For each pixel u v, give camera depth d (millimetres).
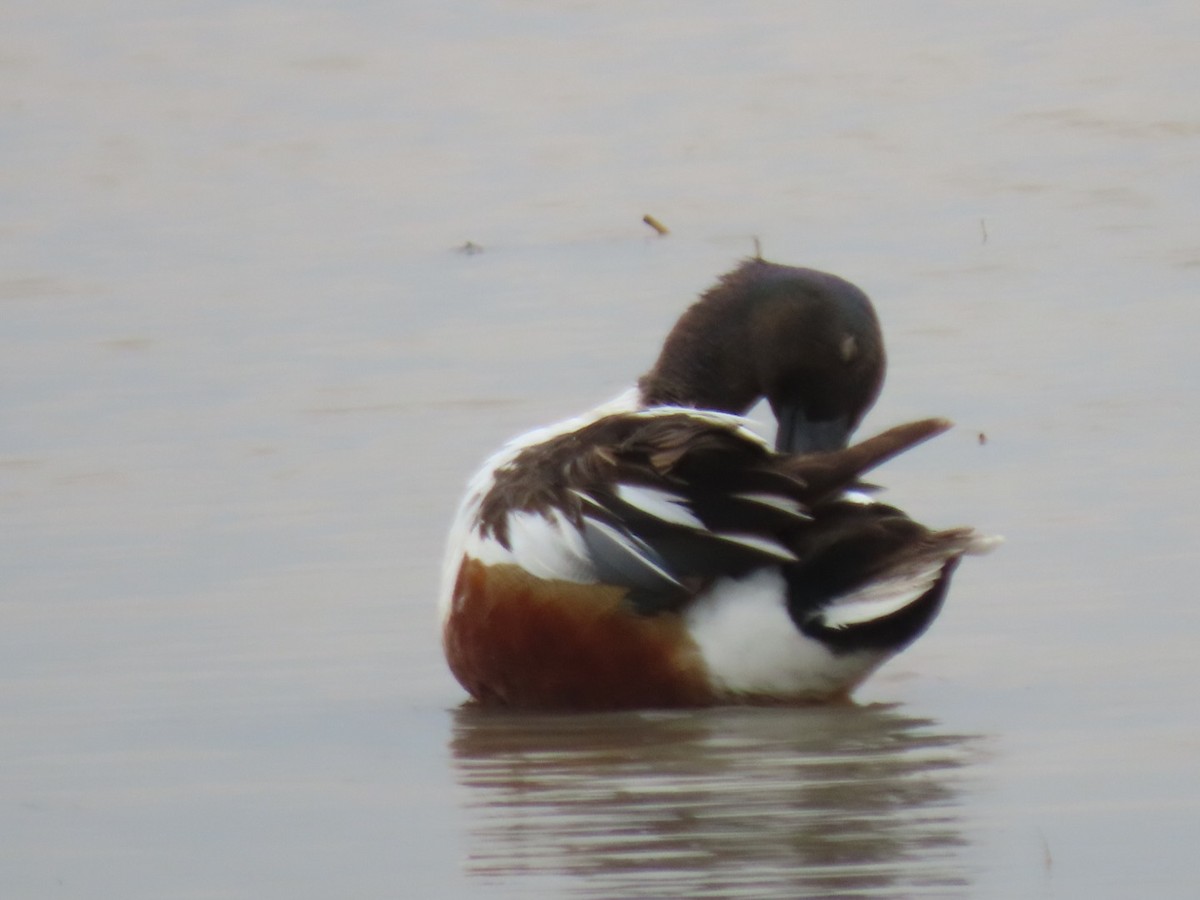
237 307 19031
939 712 9992
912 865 8047
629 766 9461
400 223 22047
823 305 11727
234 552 12836
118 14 31844
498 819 8805
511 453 11328
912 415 14992
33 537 13281
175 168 24859
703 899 7785
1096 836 8273
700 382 12000
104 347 17859
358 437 15070
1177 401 14883
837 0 30750
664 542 10180
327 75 28625
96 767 9727
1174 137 23188
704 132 24922
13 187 24312
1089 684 10219
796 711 10234
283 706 10516
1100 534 12430
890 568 9867
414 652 11289
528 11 31266
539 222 21734
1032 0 30031
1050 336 16672
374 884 8156
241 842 8703
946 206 21203
